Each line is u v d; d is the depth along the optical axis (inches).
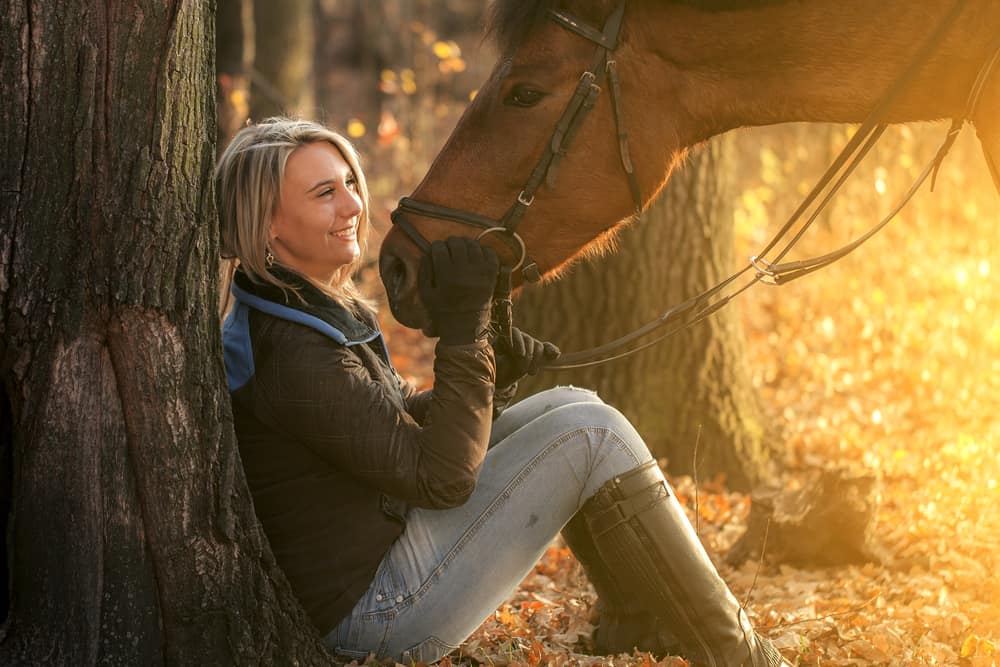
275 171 151.6
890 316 450.0
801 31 170.6
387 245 168.2
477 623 159.9
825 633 197.2
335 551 153.6
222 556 144.0
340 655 157.2
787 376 409.4
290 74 601.3
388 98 934.4
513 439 161.9
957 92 173.5
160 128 136.7
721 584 164.1
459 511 158.7
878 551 246.5
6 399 141.6
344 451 146.2
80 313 137.2
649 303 319.6
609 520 160.7
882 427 353.7
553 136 167.3
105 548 139.5
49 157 134.6
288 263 157.0
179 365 140.8
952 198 572.4
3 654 139.3
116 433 139.0
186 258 140.4
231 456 145.3
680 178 318.3
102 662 139.0
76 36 133.4
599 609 195.2
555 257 174.2
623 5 169.5
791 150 593.0
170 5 135.9
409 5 1043.9
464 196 167.6
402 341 469.1
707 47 171.9
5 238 135.5
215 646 143.0
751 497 254.8
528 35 169.6
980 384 387.2
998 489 283.0
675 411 319.9
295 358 146.6
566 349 323.0
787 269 177.8
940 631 200.2
